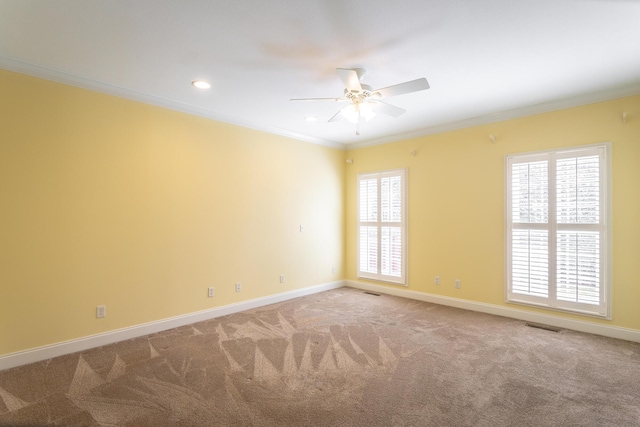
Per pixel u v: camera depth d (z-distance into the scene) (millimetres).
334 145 5867
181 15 2199
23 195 2846
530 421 2072
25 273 2850
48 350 2945
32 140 2893
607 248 3480
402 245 5227
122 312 3410
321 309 4516
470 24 2307
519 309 4090
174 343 3320
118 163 3404
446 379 2592
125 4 2076
